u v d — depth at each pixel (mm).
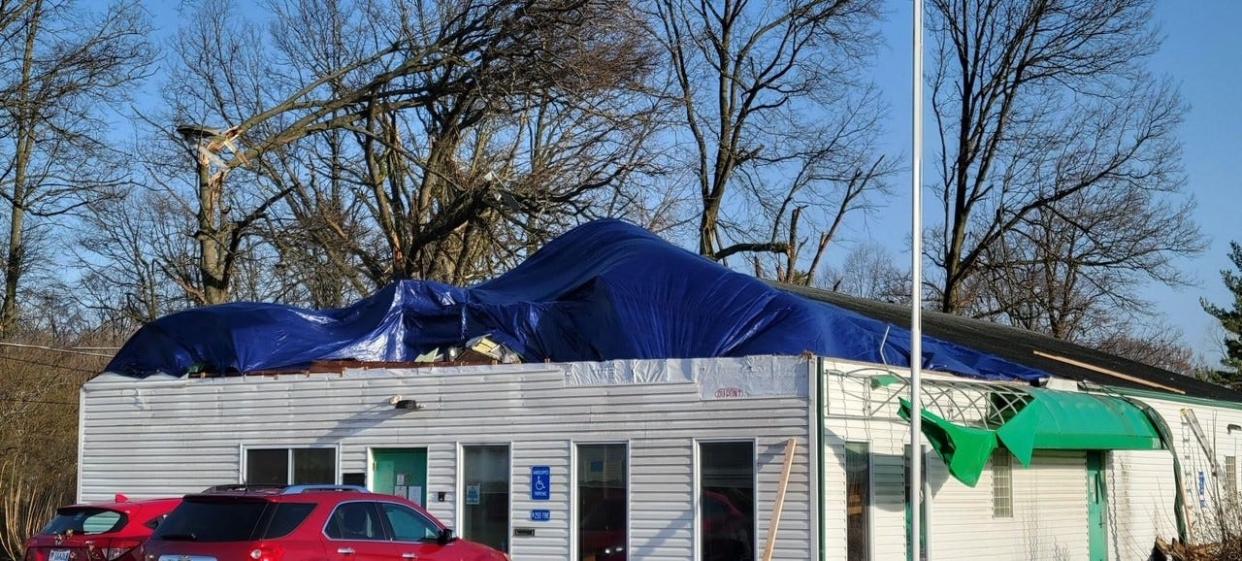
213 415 19562
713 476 16125
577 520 16844
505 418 17484
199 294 35844
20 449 28484
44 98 28000
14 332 34719
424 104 33938
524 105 33344
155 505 15539
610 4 31891
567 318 18875
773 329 18188
